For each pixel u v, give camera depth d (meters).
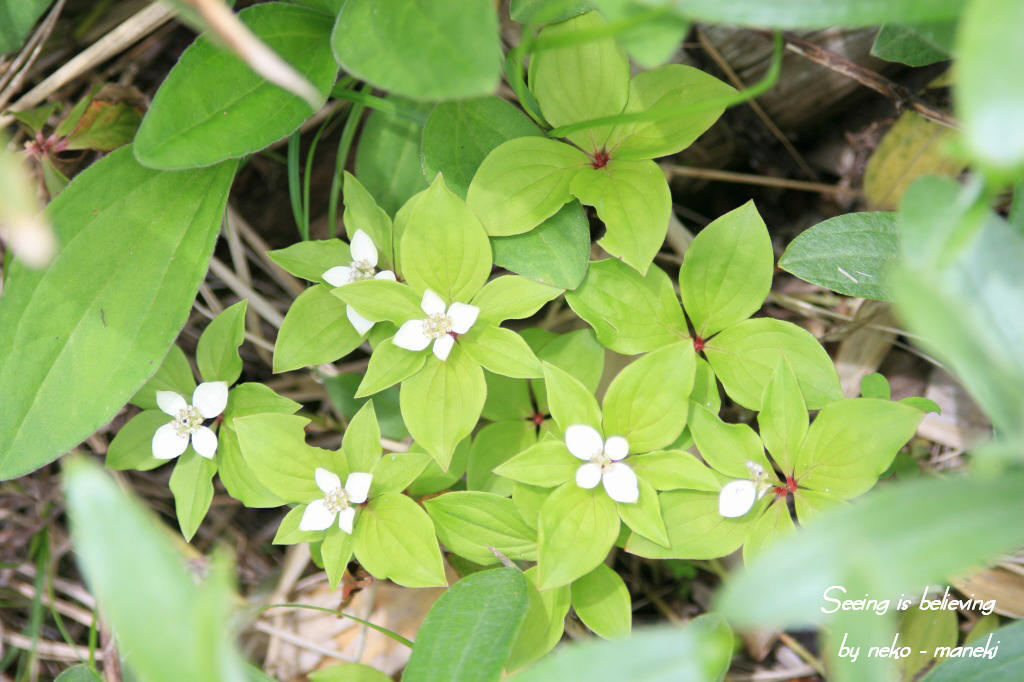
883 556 0.34
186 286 0.44
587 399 0.42
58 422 0.43
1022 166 0.35
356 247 0.44
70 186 0.44
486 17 0.38
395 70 0.39
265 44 0.44
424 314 0.43
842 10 0.37
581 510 0.42
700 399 0.44
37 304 0.44
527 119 0.44
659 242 0.42
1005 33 0.34
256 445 0.43
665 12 0.38
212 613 0.33
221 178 0.45
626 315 0.44
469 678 0.40
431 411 0.43
